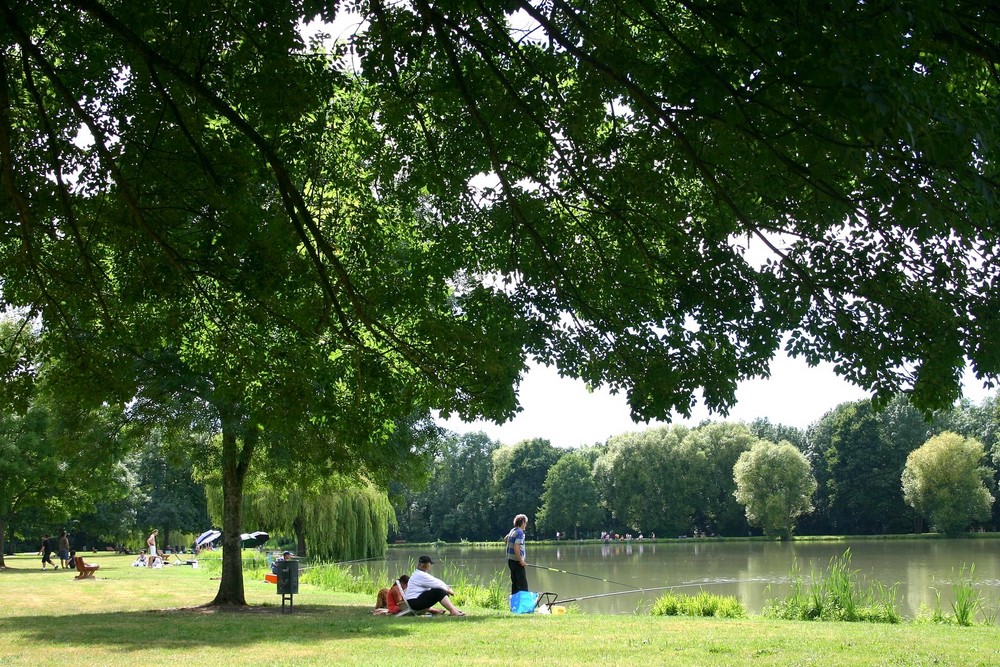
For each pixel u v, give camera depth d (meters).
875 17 4.71
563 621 12.98
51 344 9.62
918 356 7.44
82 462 16.39
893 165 5.55
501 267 9.19
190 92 7.70
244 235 8.07
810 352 7.87
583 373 9.12
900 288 7.35
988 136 5.33
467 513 100.56
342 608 16.06
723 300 7.97
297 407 9.14
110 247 9.13
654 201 7.88
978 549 49.66
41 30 8.16
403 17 7.41
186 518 59.69
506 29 7.42
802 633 11.12
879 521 79.75
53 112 8.27
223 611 15.49
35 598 18.77
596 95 7.12
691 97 5.69
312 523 33.88
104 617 14.30
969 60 6.30
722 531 84.25
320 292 8.86
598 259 9.07
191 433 17.17
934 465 68.69
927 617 15.48
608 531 93.31
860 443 80.06
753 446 78.00
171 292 8.80
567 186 8.73
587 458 107.75
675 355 8.51
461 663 8.61
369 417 9.46
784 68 5.05
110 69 8.06
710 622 12.94
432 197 9.45
